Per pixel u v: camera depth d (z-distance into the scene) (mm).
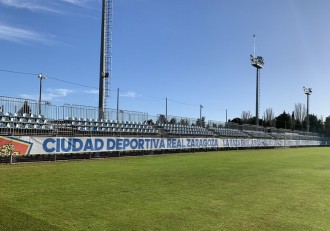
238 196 8547
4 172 10961
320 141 61969
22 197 7355
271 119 87812
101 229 5473
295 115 95500
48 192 7996
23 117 15859
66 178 10180
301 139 54906
